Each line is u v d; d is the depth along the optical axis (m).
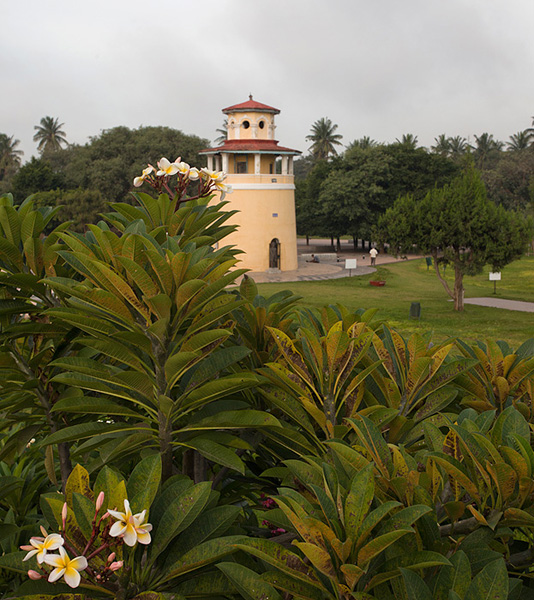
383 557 1.96
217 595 2.04
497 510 1.97
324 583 1.91
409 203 30.55
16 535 3.34
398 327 26.67
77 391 3.12
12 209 2.97
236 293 3.50
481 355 2.83
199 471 3.14
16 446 3.16
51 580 1.47
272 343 3.21
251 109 45.38
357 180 57.47
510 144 108.38
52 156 94.06
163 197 3.34
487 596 1.65
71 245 2.43
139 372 2.43
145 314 2.33
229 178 45.09
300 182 70.62
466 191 29.08
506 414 2.17
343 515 1.81
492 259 28.95
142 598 1.78
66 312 2.49
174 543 2.01
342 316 3.01
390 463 2.12
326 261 58.22
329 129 110.56
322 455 2.61
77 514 1.77
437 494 2.21
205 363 2.60
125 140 64.94
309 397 2.59
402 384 2.80
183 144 63.50
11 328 2.95
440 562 1.71
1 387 2.96
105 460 2.44
